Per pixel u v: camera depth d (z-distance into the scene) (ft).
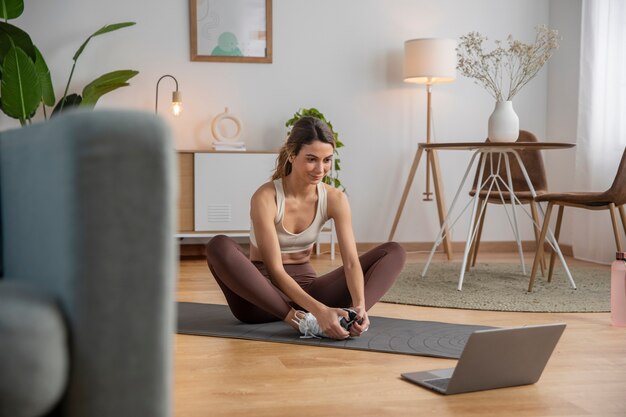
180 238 18.28
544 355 6.77
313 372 7.25
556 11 19.27
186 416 5.84
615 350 8.30
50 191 3.16
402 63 19.15
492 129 13.34
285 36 18.72
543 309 10.77
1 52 16.49
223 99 18.53
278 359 7.79
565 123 18.97
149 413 3.03
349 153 19.11
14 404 2.73
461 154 19.51
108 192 2.92
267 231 8.72
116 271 2.94
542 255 14.29
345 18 18.94
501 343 6.43
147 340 3.01
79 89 17.98
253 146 18.70
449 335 8.93
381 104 19.16
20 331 2.74
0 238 4.18
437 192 18.16
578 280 13.67
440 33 19.30
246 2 18.45
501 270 15.14
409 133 19.26
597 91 16.88
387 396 6.42
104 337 2.94
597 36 16.85
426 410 6.01
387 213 19.30
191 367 7.47
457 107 19.42
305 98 18.86
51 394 2.82
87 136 2.89
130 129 2.94
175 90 18.34
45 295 2.98
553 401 6.29
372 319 10.02
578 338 8.94
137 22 18.13
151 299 3.01
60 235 3.01
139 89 18.22
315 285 9.40
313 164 8.61
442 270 15.10
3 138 4.10
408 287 12.73
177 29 18.28
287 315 8.88
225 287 9.37
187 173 17.19
